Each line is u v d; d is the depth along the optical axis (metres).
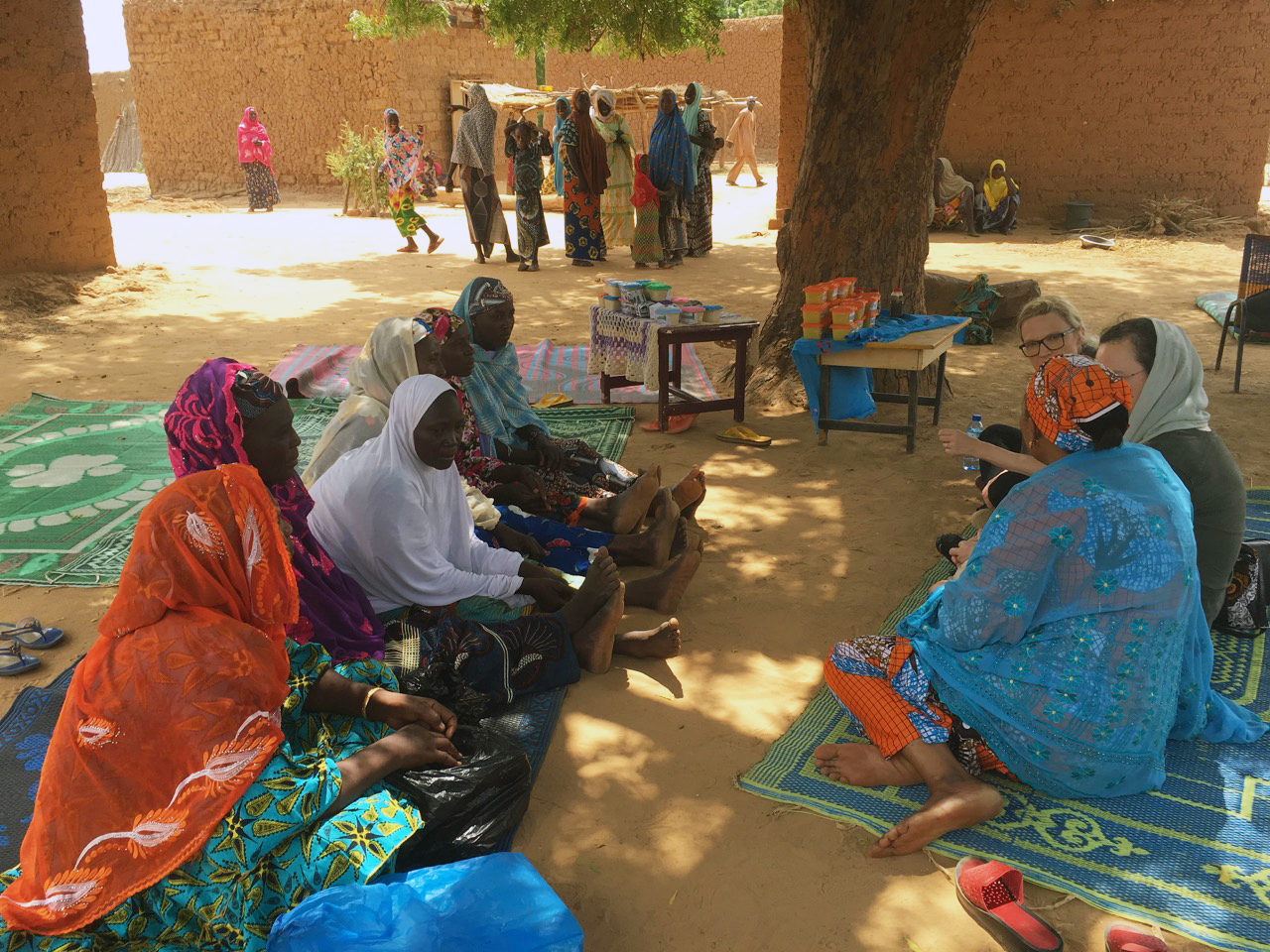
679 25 11.54
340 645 3.18
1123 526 2.67
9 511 5.20
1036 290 9.24
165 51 22.50
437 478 3.68
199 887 2.24
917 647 3.01
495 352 4.99
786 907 2.61
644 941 2.52
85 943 2.22
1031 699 2.81
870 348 5.85
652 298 6.73
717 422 6.72
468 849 2.63
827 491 5.50
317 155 21.97
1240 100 15.21
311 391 7.32
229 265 13.03
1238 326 7.51
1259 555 3.87
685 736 3.34
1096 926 2.52
